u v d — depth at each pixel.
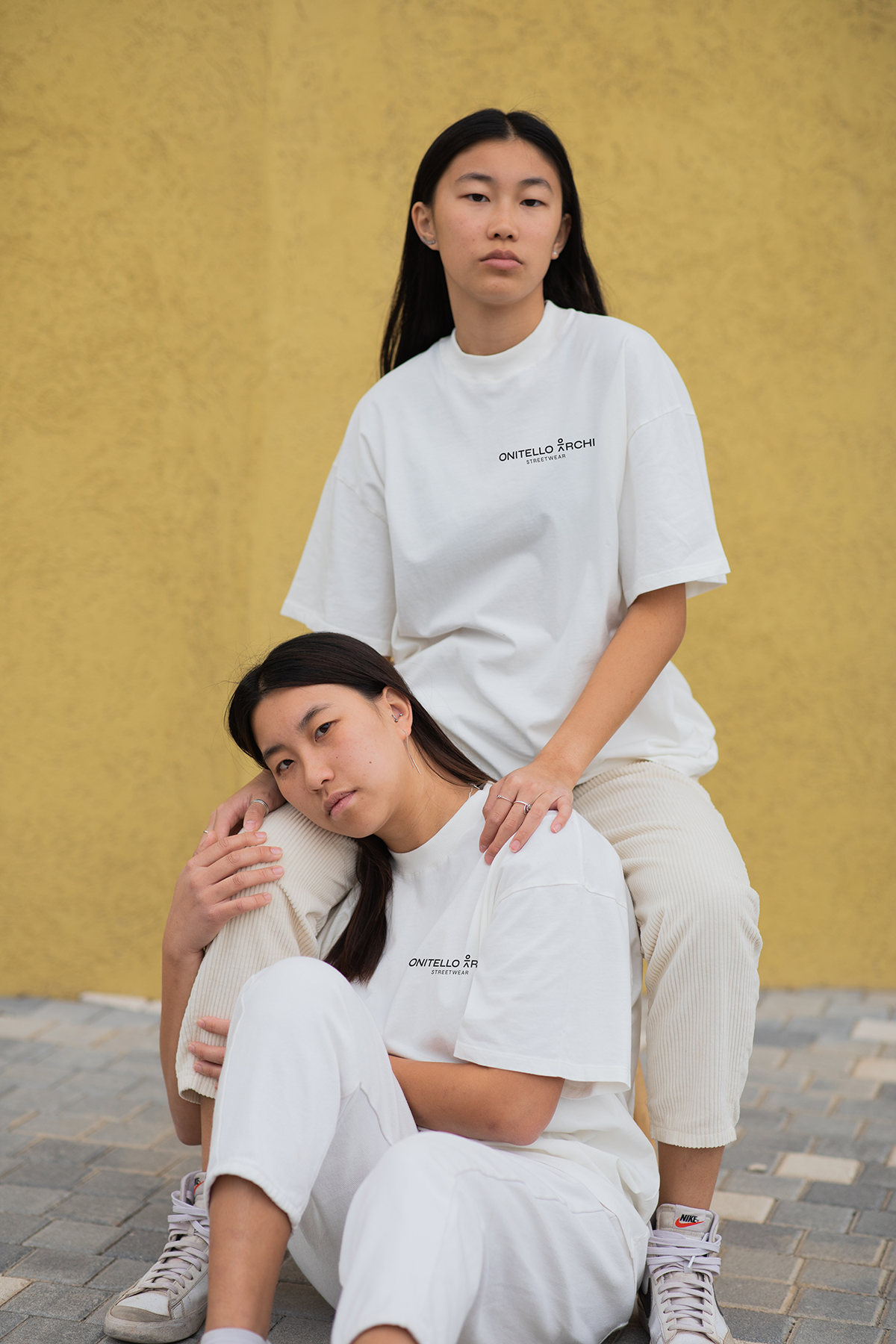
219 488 3.73
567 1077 1.85
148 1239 2.41
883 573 3.66
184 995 2.14
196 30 3.64
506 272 2.29
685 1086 2.05
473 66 3.62
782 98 3.57
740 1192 2.62
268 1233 1.66
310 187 3.66
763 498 3.67
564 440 2.31
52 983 3.84
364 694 2.03
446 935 2.01
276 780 2.10
